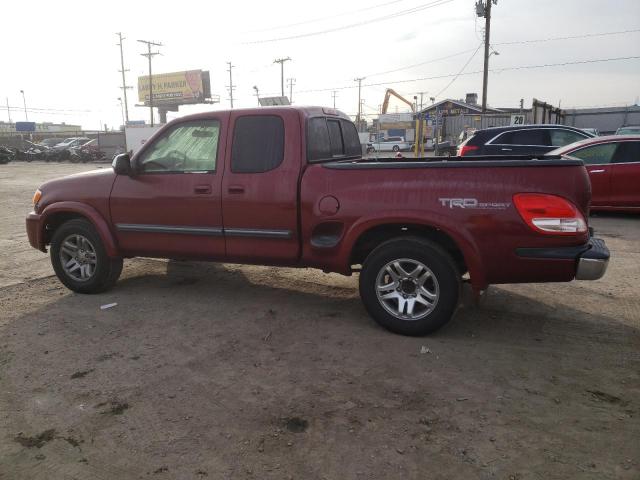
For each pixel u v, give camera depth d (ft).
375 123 188.44
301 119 14.88
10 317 15.79
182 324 15.15
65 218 18.58
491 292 17.93
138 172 16.72
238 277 20.15
